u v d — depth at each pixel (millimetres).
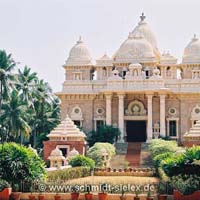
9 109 61875
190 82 74438
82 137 60375
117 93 72625
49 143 59562
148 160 60938
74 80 77812
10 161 27547
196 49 77625
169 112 74562
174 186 27312
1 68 60156
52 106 88688
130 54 77500
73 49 80188
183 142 67625
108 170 49031
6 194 26781
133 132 76625
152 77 72438
